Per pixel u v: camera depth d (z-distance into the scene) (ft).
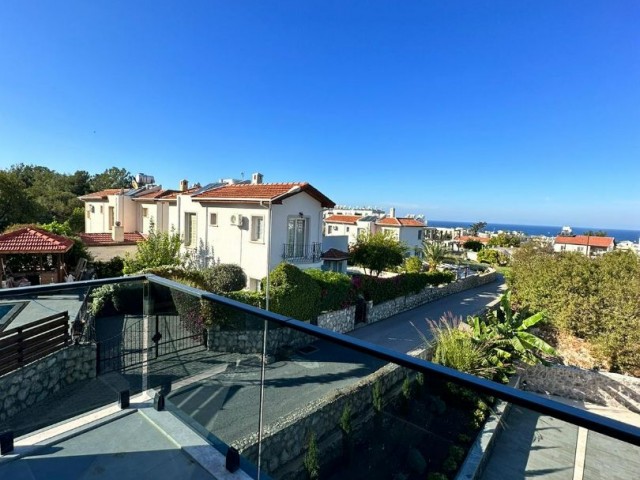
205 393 8.20
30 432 7.41
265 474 6.88
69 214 107.96
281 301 36.63
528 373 33.76
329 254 65.41
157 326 9.29
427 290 63.62
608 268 41.45
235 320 8.00
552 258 48.11
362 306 48.67
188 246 59.67
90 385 10.42
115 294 11.01
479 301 66.03
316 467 6.75
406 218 119.24
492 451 4.76
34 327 12.62
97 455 6.86
